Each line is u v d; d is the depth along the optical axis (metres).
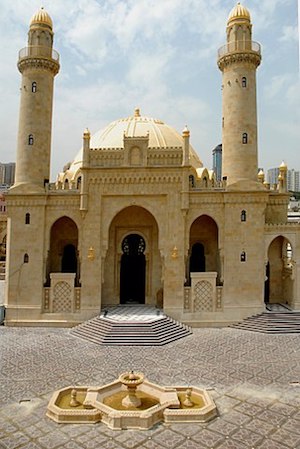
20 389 22.02
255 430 17.47
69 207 38.62
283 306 40.47
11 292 37.66
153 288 41.88
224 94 39.69
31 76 39.25
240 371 25.02
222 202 37.94
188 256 39.69
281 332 34.56
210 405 19.16
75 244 42.91
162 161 38.00
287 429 17.58
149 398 20.91
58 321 37.16
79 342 32.03
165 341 31.78
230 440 16.61
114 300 41.88
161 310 38.91
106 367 25.81
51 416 18.59
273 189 44.31
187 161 37.44
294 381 23.34
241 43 38.59
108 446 16.14
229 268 37.47
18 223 38.16
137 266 43.00
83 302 37.41
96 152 38.28
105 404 20.19
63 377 23.91
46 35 39.75
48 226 38.50
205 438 16.78
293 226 38.31
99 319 35.59
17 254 37.94
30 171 38.59
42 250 37.94
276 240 43.16
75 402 19.78
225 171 38.94
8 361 26.97
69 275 37.59
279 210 43.00
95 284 37.56
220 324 37.00
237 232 37.53
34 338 33.19
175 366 26.02
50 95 40.25
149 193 37.78
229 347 30.45
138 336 32.12
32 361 27.00
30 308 37.34
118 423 17.70
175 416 18.25
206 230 42.59
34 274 37.75
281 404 20.19
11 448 15.91
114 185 38.06
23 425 17.91
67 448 15.98
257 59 38.69
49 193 38.25
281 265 42.97
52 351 29.44
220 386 22.55
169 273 37.44
